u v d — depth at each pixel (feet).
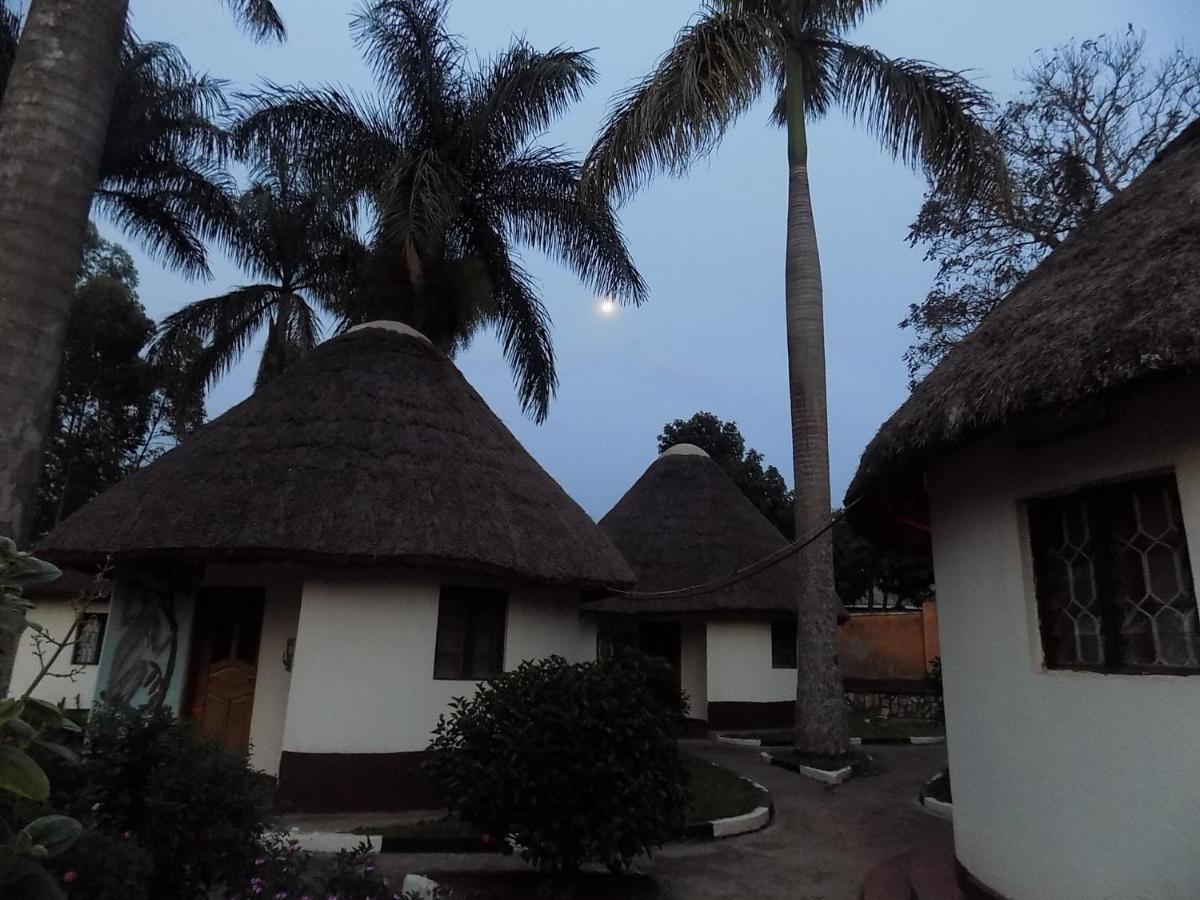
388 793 26.35
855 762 38.29
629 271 49.73
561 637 33.99
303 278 63.82
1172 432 12.82
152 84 54.29
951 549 18.66
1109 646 13.87
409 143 46.91
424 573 28.66
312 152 46.16
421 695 27.68
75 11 14.40
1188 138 19.24
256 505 27.02
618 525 62.28
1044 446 15.39
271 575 30.58
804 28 44.62
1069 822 13.98
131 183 57.88
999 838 16.03
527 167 48.52
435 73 46.52
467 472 30.99
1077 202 48.37
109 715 14.79
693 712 55.31
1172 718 12.15
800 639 40.93
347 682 26.91
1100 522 14.38
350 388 33.22
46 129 13.74
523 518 31.01
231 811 14.02
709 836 25.14
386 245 42.39
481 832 19.20
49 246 13.43
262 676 29.68
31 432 12.88
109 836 12.19
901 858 21.88
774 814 28.99
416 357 36.65
